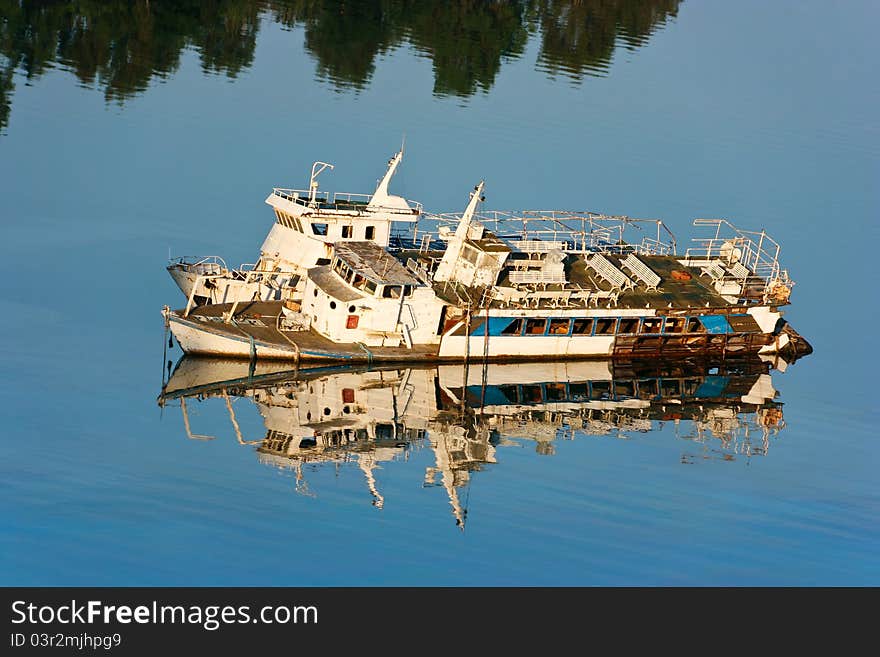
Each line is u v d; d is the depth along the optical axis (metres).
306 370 141.38
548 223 170.75
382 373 143.25
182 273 152.62
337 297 142.12
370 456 122.69
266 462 119.56
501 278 152.38
